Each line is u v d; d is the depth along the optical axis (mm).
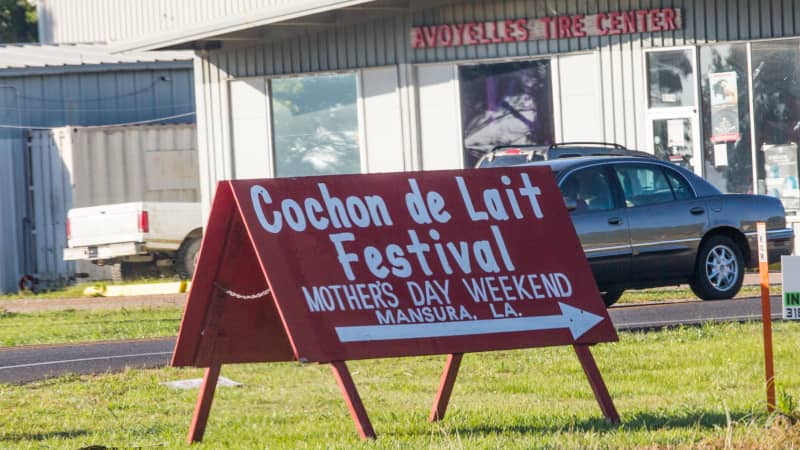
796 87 87625
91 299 90500
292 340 27406
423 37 95750
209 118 104688
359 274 28547
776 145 88250
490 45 94438
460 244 29656
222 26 95312
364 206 29156
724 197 61031
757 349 43406
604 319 30156
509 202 30391
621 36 91125
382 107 98250
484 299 29438
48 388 41438
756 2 88062
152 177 112062
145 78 122812
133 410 36562
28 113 117000
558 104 93000
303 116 101375
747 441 26500
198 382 41938
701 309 57469
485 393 37969
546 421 30703
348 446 27062
